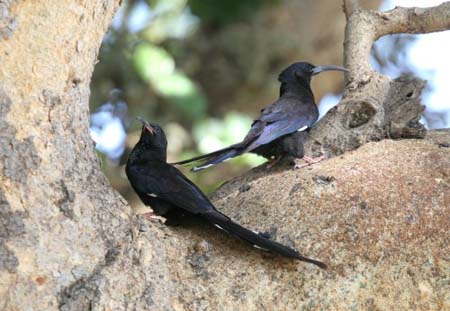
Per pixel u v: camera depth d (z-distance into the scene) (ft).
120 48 74.90
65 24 31.40
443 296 32.83
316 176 35.32
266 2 79.15
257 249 32.58
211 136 68.95
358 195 34.35
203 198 34.09
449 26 46.83
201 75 82.33
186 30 81.56
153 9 78.02
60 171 30.55
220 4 77.46
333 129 42.50
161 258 31.63
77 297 29.12
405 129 40.83
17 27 30.40
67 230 29.89
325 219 33.50
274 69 83.56
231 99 82.64
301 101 46.34
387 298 32.24
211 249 32.63
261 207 34.65
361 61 45.47
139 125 73.36
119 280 30.09
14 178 29.50
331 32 85.05
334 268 32.30
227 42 81.87
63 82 31.50
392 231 33.42
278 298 31.48
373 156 37.55
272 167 43.14
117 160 72.13
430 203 34.58
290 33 83.76
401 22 47.01
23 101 30.35
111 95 74.33
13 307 28.35
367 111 42.47
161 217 35.42
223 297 31.14
